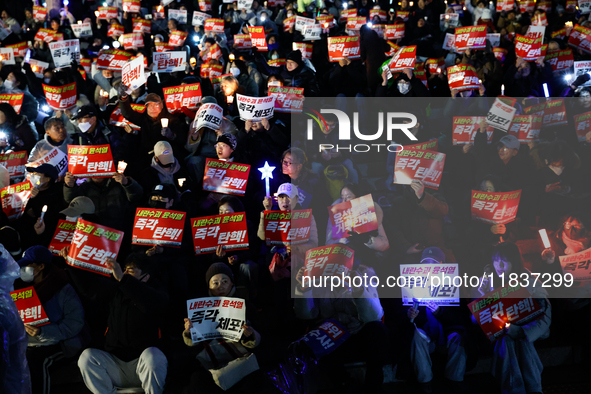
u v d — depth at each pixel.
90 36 11.67
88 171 5.37
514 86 8.52
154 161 5.91
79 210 5.34
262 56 9.24
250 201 5.89
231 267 4.95
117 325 4.20
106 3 12.83
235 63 8.63
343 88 8.54
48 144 6.19
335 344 4.27
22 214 5.41
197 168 6.32
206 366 4.15
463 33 9.06
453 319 4.59
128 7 12.16
